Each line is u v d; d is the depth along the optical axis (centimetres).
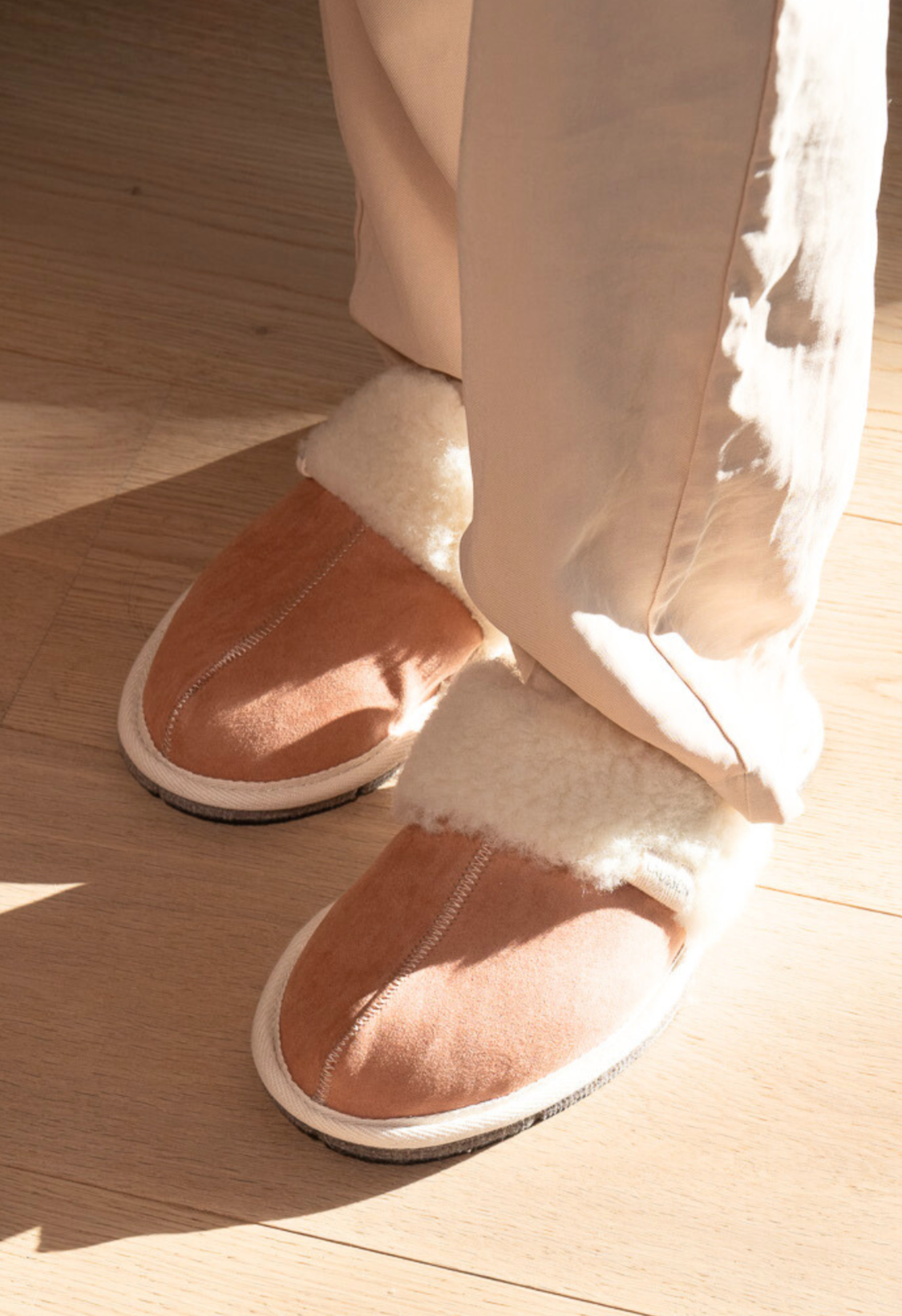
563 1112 102
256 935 105
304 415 121
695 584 94
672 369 88
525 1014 99
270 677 106
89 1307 98
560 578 92
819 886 107
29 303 124
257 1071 101
